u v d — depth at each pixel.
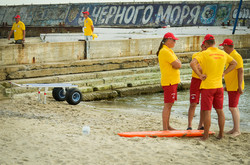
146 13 44.25
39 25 51.62
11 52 14.35
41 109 9.95
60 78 14.73
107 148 5.72
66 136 6.45
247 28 32.84
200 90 7.46
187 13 41.50
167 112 7.09
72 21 49.50
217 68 6.59
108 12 47.34
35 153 5.29
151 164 5.04
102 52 17.86
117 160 5.13
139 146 5.91
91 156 5.26
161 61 6.82
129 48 19.06
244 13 38.16
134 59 18.47
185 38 21.86
